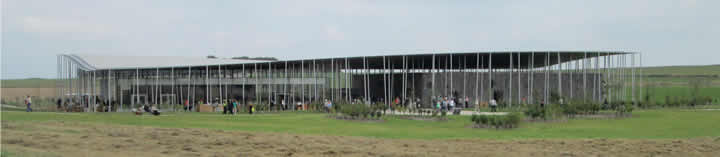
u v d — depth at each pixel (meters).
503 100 43.41
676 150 15.98
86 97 47.91
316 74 55.25
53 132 16.70
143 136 16.52
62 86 47.72
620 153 15.38
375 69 59.56
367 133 20.44
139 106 38.91
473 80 48.25
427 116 29.72
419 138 18.64
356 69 59.00
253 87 53.03
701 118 29.02
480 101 46.94
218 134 17.47
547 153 15.16
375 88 55.31
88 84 48.94
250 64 48.12
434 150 15.32
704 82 89.38
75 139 15.30
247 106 39.72
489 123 23.66
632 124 25.11
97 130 17.62
